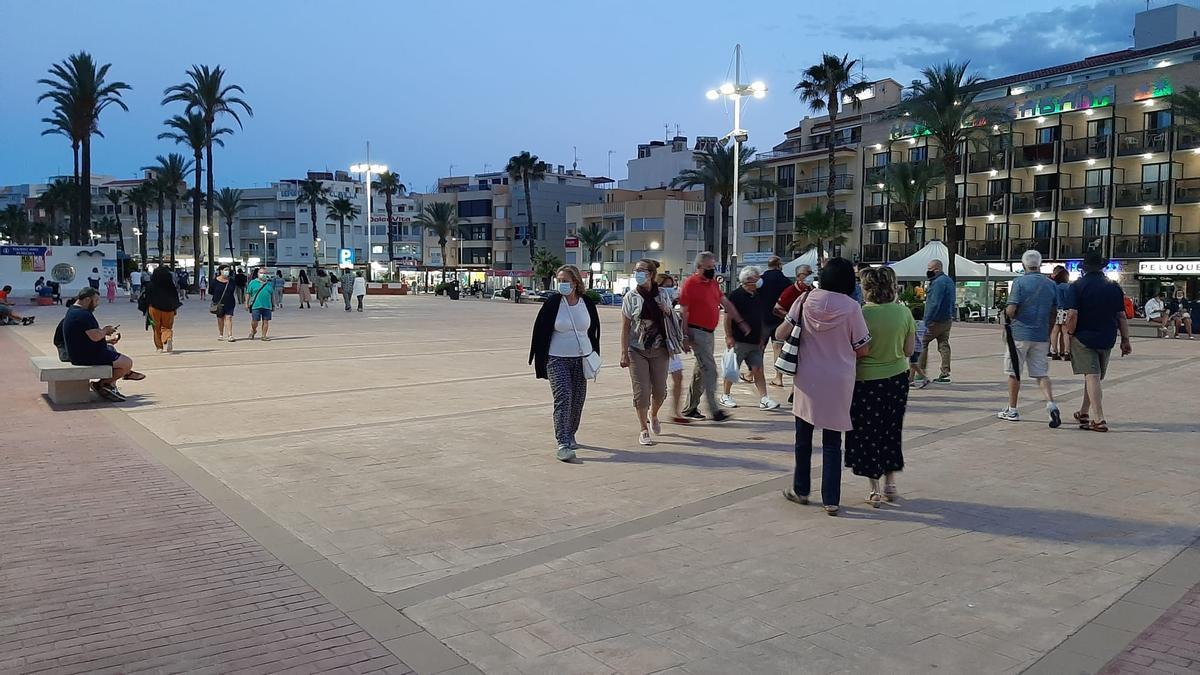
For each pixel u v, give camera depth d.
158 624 3.88
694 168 88.62
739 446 7.83
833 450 5.64
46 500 5.91
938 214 54.59
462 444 7.89
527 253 93.25
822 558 4.79
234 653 3.59
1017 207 50.94
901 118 43.69
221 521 5.46
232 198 103.94
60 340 10.34
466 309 39.22
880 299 5.77
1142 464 7.14
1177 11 53.50
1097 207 46.78
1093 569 4.63
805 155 63.12
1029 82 52.81
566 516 5.59
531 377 12.99
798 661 3.52
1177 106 39.66
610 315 36.28
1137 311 44.09
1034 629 3.84
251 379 12.57
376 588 4.34
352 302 46.81
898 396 5.77
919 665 3.48
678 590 4.30
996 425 8.96
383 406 10.11
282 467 6.92
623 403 10.53
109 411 9.61
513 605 4.11
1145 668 3.45
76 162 54.50
